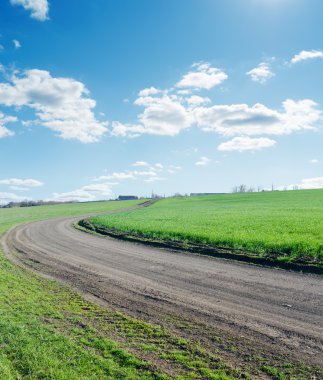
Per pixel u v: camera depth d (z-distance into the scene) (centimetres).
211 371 597
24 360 635
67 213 7488
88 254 1986
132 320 851
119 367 611
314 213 3838
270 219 3241
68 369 598
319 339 720
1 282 1248
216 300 1014
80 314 899
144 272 1441
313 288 1093
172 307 959
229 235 2162
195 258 1723
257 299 1007
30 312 904
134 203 11906
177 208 7206
